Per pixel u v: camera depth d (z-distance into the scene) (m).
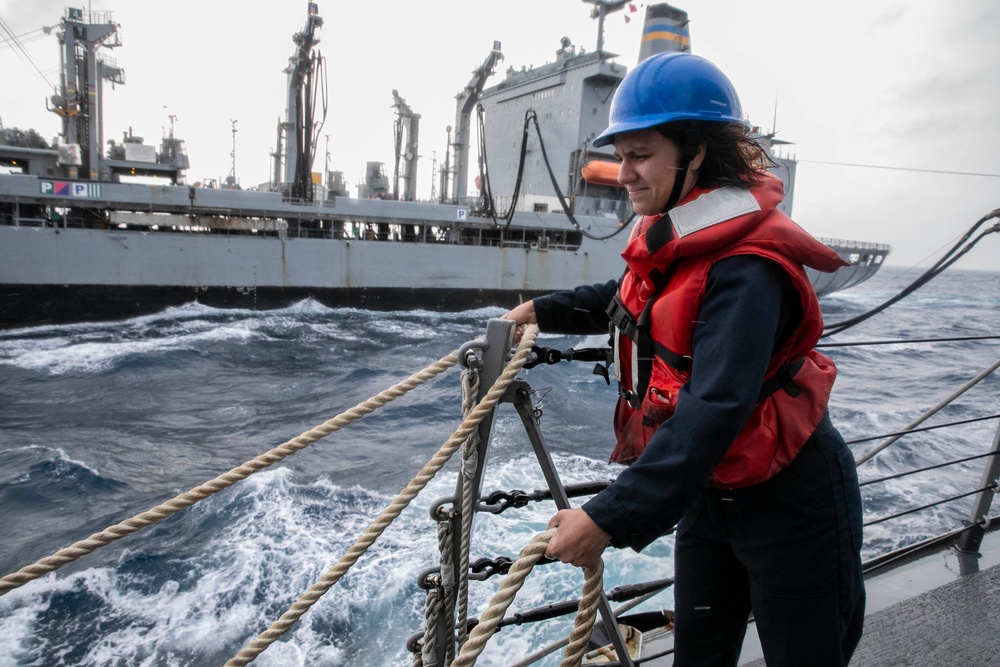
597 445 10.51
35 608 6.14
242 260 24.09
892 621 2.44
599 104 30.72
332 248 25.36
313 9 25.03
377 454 10.46
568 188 31.03
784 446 1.21
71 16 24.50
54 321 21.64
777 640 1.31
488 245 28.72
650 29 24.59
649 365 1.25
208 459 10.68
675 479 0.95
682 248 1.11
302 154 26.95
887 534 7.10
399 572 6.43
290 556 6.96
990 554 2.98
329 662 5.29
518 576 0.98
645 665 2.15
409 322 24.97
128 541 7.40
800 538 1.26
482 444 1.27
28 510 8.59
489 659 4.67
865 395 15.54
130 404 14.05
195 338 20.59
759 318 1.02
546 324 1.63
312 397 14.95
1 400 14.15
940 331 30.94
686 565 1.54
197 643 5.65
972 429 11.48
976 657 2.21
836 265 1.10
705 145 1.18
